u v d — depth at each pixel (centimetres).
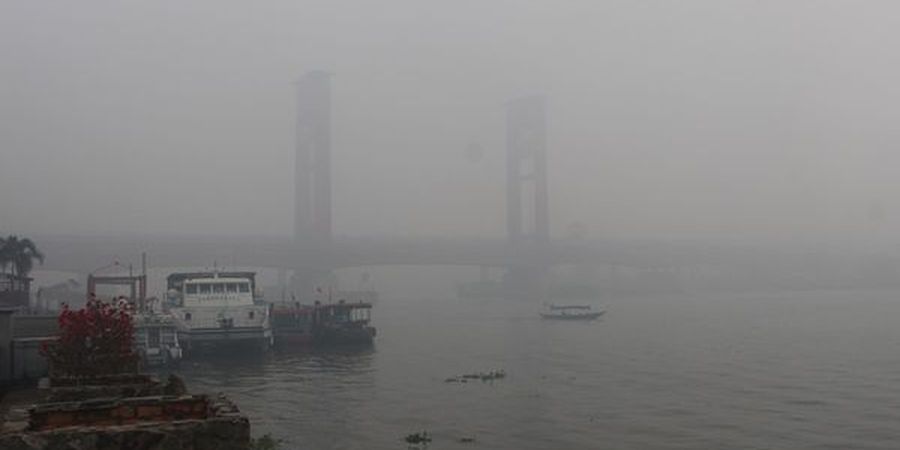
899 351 8650
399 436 4341
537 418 4844
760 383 6266
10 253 10262
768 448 3981
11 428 1004
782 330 11969
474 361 8288
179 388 1544
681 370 7200
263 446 1408
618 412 5025
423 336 11944
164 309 8969
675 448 3991
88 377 1661
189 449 1002
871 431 4325
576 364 7844
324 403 5525
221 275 9788
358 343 10306
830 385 6100
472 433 4409
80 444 963
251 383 6681
